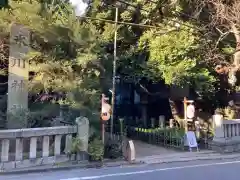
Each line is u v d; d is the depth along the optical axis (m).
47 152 9.61
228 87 17.36
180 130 14.66
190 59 14.59
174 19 15.16
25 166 9.23
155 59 14.74
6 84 14.46
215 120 13.84
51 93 12.76
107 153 11.18
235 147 13.94
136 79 16.42
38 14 12.42
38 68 12.07
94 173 9.34
